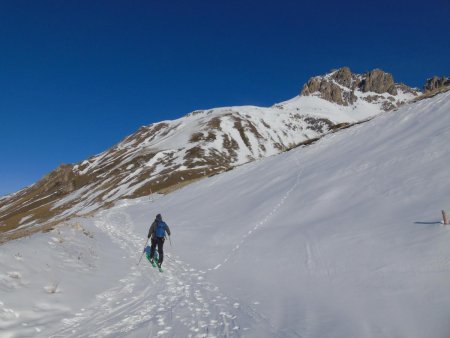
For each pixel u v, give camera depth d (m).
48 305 9.32
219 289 11.67
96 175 168.75
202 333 7.88
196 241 20.12
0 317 8.16
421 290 8.38
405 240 11.12
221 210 26.98
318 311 8.64
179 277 13.65
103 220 36.41
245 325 8.24
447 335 6.44
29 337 7.71
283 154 39.34
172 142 192.25
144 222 30.89
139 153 181.12
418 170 17.22
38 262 11.61
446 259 9.23
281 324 8.12
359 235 12.91
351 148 27.70
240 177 37.31
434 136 20.66
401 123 27.27
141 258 16.84
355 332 7.24
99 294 10.94
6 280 9.70
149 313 9.42
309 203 19.47
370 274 10.02
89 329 8.30
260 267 13.40
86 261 13.81
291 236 15.55
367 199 16.50
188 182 54.38
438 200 13.29
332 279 10.55
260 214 21.36
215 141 185.50
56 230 17.27
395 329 7.10
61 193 165.62
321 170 25.20
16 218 133.25
